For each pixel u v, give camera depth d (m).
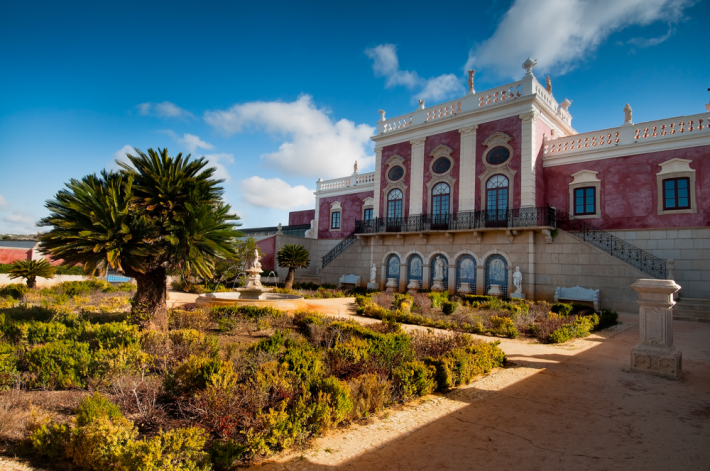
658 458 3.71
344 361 5.90
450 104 22.59
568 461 3.63
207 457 3.31
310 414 4.02
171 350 6.57
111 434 3.27
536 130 20.03
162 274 8.87
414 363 5.59
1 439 3.71
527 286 18.56
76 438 3.37
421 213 23.06
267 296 14.90
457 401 5.26
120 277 25.95
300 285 25.30
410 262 23.08
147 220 8.38
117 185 8.16
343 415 4.32
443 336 8.11
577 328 10.35
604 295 16.62
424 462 3.59
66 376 5.06
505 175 20.12
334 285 25.97
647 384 6.08
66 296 14.43
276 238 28.73
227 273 20.97
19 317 8.90
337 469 3.45
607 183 18.66
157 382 5.09
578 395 5.52
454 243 21.27
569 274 17.62
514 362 7.43
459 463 3.57
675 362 6.45
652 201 17.41
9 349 5.75
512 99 19.94
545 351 8.52
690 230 16.38
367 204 28.83
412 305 14.95
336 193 31.25
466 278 20.77
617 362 7.52
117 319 9.52
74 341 6.24
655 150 17.50
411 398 5.30
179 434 3.35
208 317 9.98
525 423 4.52
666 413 4.87
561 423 4.52
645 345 6.88
